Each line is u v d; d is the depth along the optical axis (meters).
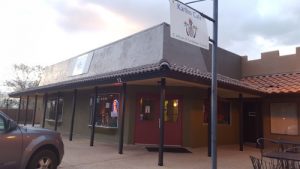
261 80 16.47
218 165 9.72
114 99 14.45
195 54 14.40
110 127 14.23
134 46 14.64
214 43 7.73
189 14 7.16
